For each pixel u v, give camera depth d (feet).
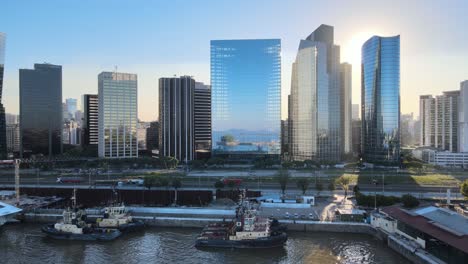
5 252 552.00
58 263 506.48
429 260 455.63
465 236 451.94
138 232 643.86
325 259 509.35
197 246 563.07
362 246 558.15
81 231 611.06
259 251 545.03
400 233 554.46
